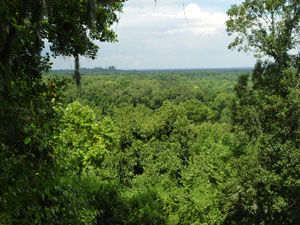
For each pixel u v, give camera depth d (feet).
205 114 242.58
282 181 42.06
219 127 112.27
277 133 44.11
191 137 70.08
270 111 45.09
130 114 70.79
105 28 24.18
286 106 43.65
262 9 44.55
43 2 14.87
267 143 43.37
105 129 62.75
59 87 14.58
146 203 36.76
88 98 280.51
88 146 56.80
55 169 13.42
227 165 53.11
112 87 330.13
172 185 51.80
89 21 18.39
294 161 40.34
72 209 13.66
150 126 69.15
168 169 57.41
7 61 11.59
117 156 57.88
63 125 15.11
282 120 44.21
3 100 10.86
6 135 11.12
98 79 469.98
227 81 619.67
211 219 43.34
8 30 12.23
